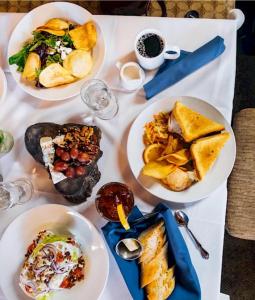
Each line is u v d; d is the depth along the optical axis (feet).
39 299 3.02
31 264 3.05
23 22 3.53
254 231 3.77
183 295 3.08
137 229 3.18
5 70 3.60
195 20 3.45
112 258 3.24
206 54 3.31
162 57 3.30
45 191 3.39
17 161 3.46
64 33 3.40
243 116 4.05
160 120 3.28
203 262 3.13
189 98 3.25
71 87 3.41
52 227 3.25
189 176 3.12
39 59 3.35
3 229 3.38
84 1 4.17
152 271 3.04
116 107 3.42
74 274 3.12
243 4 5.09
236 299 5.08
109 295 3.18
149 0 3.89
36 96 3.40
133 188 3.30
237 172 3.89
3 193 3.25
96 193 3.31
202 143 3.07
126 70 3.41
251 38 5.23
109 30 3.55
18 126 3.53
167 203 3.24
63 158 3.05
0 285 3.19
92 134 3.19
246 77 5.49
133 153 3.27
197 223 3.18
